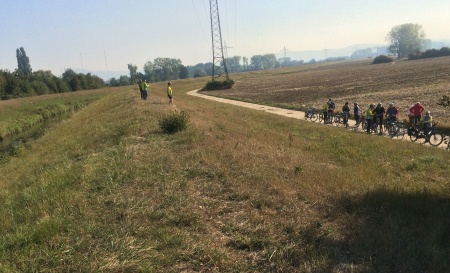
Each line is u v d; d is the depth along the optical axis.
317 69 156.50
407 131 18.25
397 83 52.56
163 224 6.22
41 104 56.50
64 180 9.12
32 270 4.75
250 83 91.25
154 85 95.94
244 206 7.20
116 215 6.48
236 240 5.71
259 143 14.25
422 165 11.41
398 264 5.04
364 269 4.87
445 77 53.69
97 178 8.84
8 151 23.62
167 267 4.93
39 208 7.18
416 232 5.93
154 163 9.98
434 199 7.49
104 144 14.05
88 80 99.88
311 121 26.73
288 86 70.75
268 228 6.12
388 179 9.55
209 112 28.83
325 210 7.02
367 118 20.62
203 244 5.53
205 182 8.58
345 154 13.30
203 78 124.12
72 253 5.19
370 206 7.18
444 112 23.89
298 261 5.10
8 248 5.52
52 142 20.86
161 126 15.40
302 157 11.93
